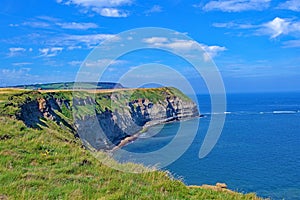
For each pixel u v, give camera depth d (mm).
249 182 38031
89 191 9188
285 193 34688
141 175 11484
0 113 25188
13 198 8133
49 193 8680
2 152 11305
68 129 37875
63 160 11836
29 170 10281
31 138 13820
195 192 11078
